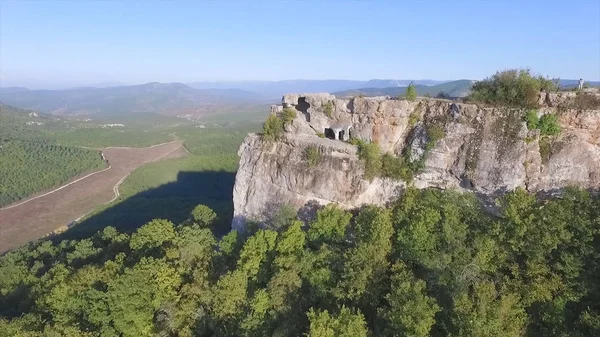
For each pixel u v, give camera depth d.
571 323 35.12
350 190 55.47
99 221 135.25
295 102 62.31
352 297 39.19
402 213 47.41
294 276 42.34
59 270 57.34
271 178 61.81
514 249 39.31
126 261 55.25
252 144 65.25
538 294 36.44
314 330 33.91
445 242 41.50
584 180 45.28
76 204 167.88
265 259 47.97
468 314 32.84
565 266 37.31
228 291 43.81
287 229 50.31
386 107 54.62
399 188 53.72
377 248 42.19
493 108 48.25
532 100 46.81
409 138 54.09
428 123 52.53
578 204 40.47
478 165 48.56
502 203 44.75
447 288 36.75
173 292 46.00
